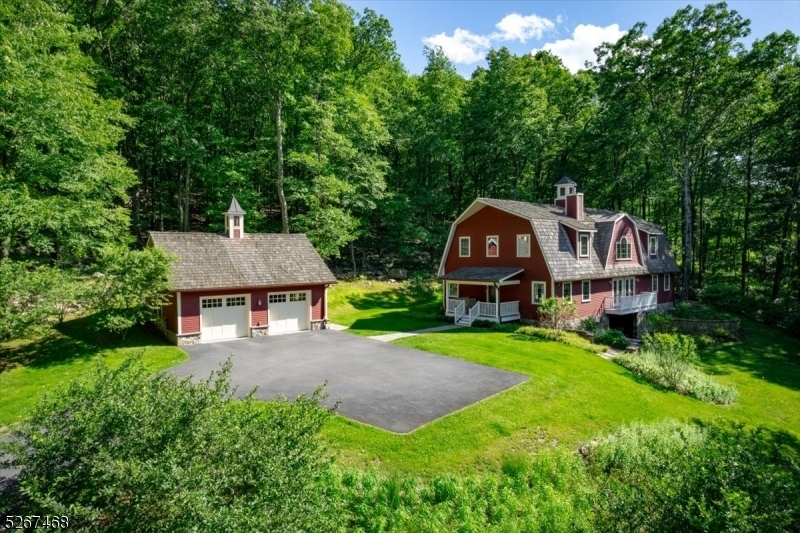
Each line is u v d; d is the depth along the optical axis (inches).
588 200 1668.3
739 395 692.1
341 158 1277.1
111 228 777.6
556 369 617.0
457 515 309.0
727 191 1486.2
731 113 1291.8
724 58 1212.5
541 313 947.3
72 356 609.3
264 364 623.5
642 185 1549.0
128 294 657.0
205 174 1150.3
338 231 1190.9
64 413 215.3
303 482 221.0
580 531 274.1
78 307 790.5
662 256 1304.1
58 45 737.6
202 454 212.4
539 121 1494.8
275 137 1262.3
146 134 1194.0
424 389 511.8
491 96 1507.1
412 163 1705.2
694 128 1310.3
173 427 208.1
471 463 367.9
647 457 349.7
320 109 1157.1
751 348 981.2
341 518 280.2
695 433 461.1
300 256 943.7
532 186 1720.0
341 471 332.2
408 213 1539.1
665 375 668.1
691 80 1270.9
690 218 1349.7
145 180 1332.4
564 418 466.3
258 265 872.9
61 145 714.2
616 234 1119.6
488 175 1695.4
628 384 616.7
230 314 826.8
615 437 434.0
